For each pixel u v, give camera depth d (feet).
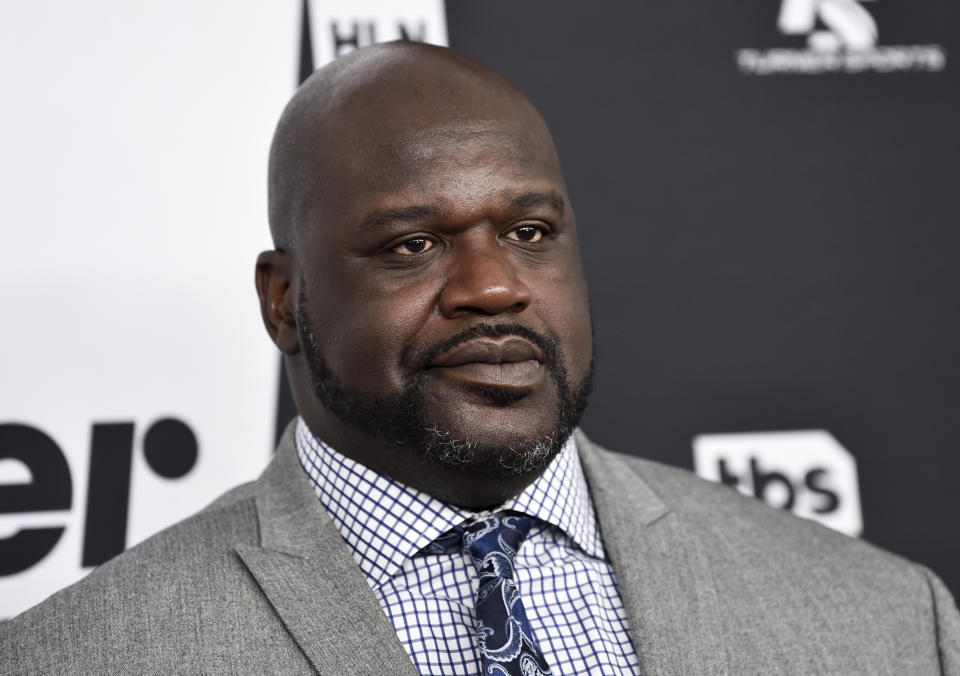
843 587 12.63
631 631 11.55
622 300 19.33
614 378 19.15
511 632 10.63
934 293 19.93
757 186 19.86
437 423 10.96
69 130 18.17
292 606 11.02
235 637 10.82
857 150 20.13
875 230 19.97
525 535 11.83
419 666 11.00
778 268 19.72
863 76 20.33
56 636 10.82
